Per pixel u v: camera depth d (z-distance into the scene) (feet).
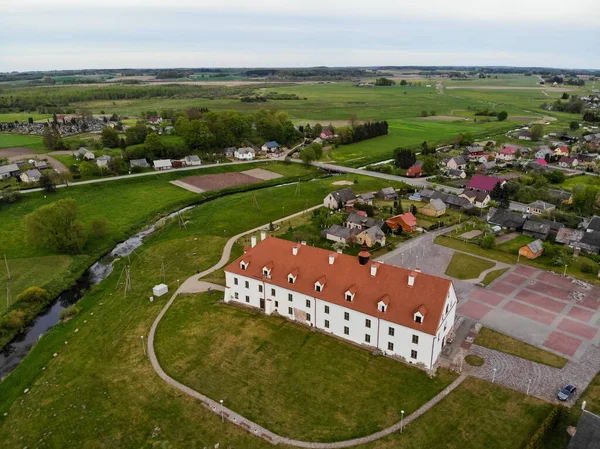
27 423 210.18
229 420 204.54
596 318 281.95
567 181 636.89
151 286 336.90
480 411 204.74
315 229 436.76
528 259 370.94
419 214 497.05
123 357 252.42
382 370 234.58
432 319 230.07
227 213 503.61
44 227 394.73
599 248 382.42
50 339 281.54
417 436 192.75
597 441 165.48
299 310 276.21
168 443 192.95
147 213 520.01
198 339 264.52
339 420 203.21
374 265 257.75
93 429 202.80
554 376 227.40
